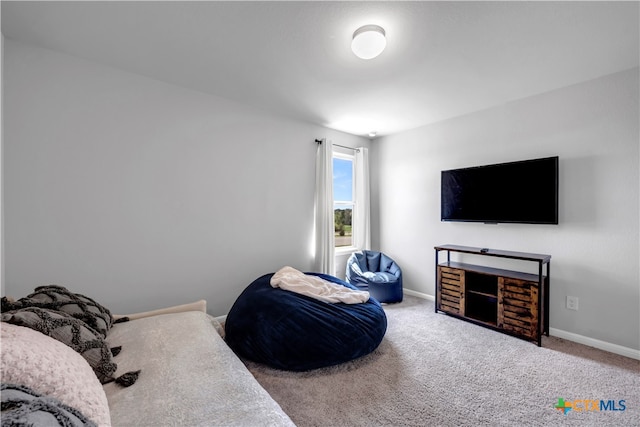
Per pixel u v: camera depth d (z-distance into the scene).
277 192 3.33
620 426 1.50
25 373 0.67
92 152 2.19
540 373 1.98
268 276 2.84
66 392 0.73
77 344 1.10
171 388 1.09
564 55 2.07
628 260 2.26
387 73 2.35
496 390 1.79
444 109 3.17
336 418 1.54
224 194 2.91
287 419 0.96
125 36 1.87
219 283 2.88
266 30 1.80
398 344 2.41
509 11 1.61
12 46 1.90
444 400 1.69
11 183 1.89
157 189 2.50
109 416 0.84
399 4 1.55
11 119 1.89
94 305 1.56
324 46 1.97
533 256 2.53
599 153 2.39
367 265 4.08
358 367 2.04
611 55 2.06
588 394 1.75
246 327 2.10
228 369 1.25
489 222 3.02
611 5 1.55
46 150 2.02
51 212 2.04
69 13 1.64
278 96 2.84
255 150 3.13
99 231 2.22
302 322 2.02
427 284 3.75
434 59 2.13
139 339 1.50
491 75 2.38
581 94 2.49
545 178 2.63
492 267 3.07
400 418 1.54
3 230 1.86
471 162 3.28
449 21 1.69
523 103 2.85
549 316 2.65
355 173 4.33
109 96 2.26
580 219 2.49
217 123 2.84
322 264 3.66
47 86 2.02
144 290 2.44
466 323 2.88
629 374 1.97
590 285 2.43
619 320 2.29
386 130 3.99
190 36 1.87
